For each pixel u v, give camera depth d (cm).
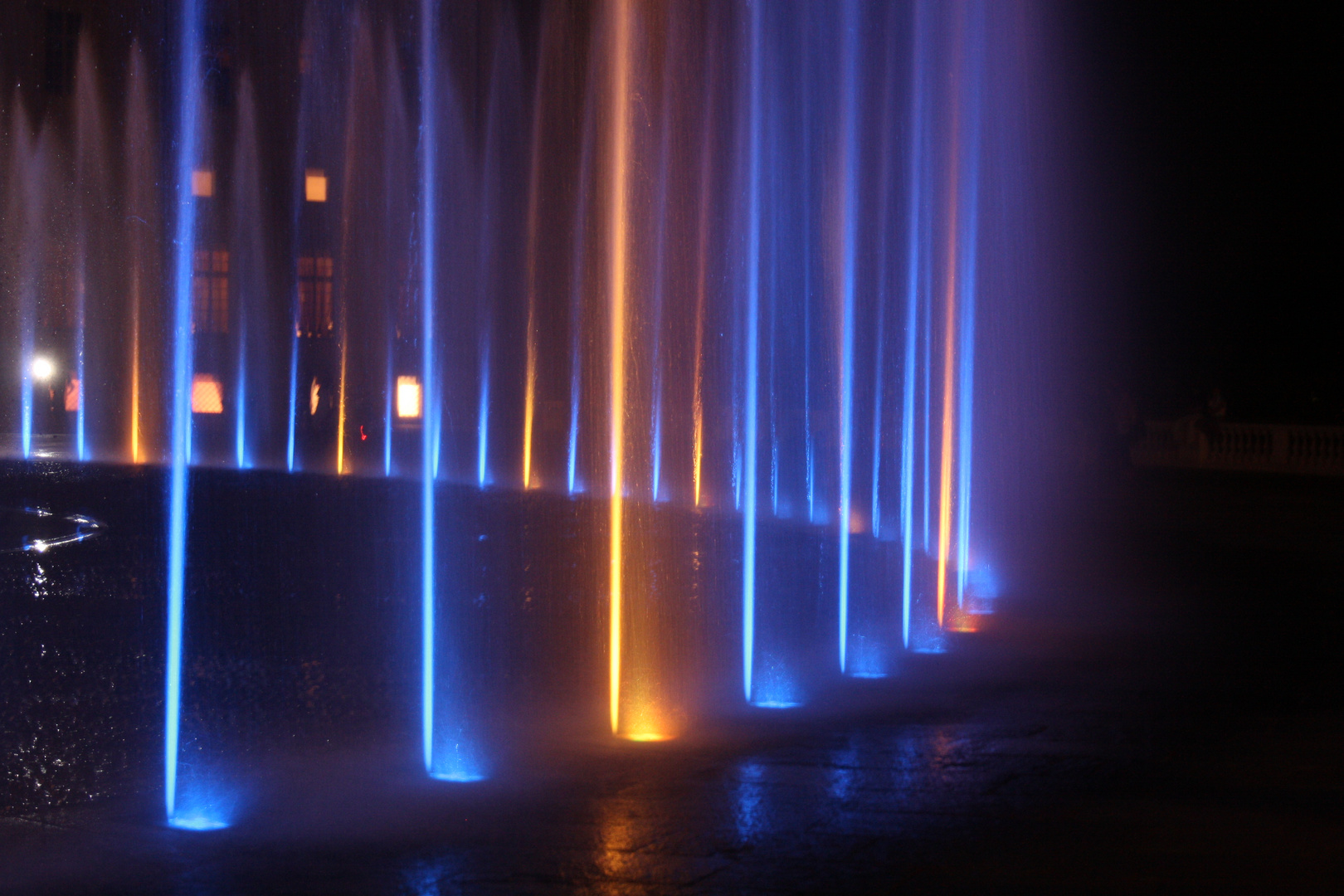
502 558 1244
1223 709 700
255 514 1587
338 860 451
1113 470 2662
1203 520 1870
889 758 593
